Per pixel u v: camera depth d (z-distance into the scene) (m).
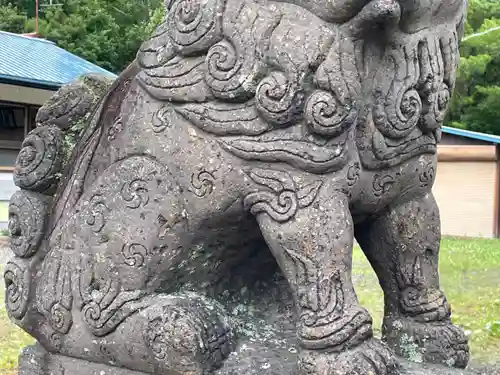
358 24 1.25
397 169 1.39
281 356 1.37
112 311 1.40
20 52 9.84
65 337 1.50
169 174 1.38
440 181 10.28
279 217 1.26
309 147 1.25
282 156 1.26
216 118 1.31
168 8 1.49
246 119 1.29
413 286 1.47
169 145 1.37
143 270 1.40
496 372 1.49
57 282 1.50
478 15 15.73
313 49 1.25
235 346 1.40
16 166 1.67
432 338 1.44
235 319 1.49
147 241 1.39
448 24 1.39
